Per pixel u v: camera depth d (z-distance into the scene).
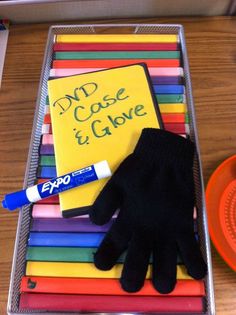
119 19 0.55
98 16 0.55
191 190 0.34
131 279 0.32
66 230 0.36
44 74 0.44
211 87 0.49
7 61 0.52
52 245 0.36
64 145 0.38
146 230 0.34
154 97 0.40
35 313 0.33
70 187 0.35
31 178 0.39
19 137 0.47
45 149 0.40
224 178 0.43
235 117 0.47
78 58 0.46
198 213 0.37
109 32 0.52
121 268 0.34
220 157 0.45
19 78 0.51
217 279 0.38
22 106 0.49
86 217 0.37
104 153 0.37
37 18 0.54
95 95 0.40
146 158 0.35
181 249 0.33
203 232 0.36
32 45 0.53
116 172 0.35
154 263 0.33
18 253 0.35
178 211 0.33
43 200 0.37
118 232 0.34
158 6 0.53
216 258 0.39
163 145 0.35
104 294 0.34
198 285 0.34
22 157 0.46
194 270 0.33
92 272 0.34
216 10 0.54
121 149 0.37
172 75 0.45
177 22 0.54
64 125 0.39
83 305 0.33
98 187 0.36
